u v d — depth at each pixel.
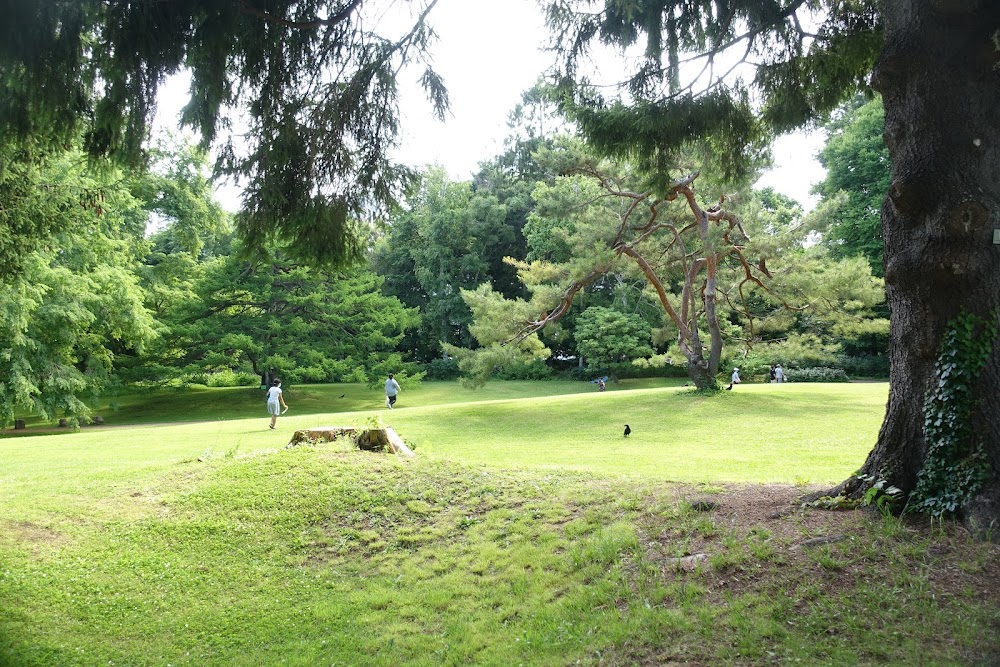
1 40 4.97
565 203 25.19
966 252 5.64
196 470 10.88
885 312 41.78
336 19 6.05
